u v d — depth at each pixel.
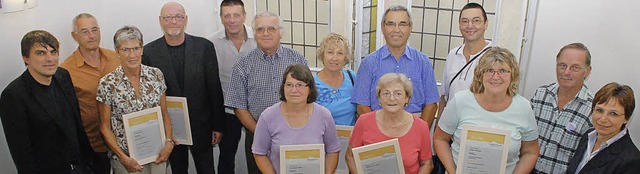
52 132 2.23
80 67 2.68
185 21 2.79
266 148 2.24
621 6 2.78
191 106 2.81
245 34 3.30
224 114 3.08
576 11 3.04
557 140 2.27
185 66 2.77
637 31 2.70
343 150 2.45
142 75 2.51
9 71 2.52
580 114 2.19
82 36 2.61
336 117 2.60
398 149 2.07
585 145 2.07
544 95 2.36
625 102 1.84
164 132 2.59
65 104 2.30
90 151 2.56
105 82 2.42
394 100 2.03
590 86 3.04
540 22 3.27
